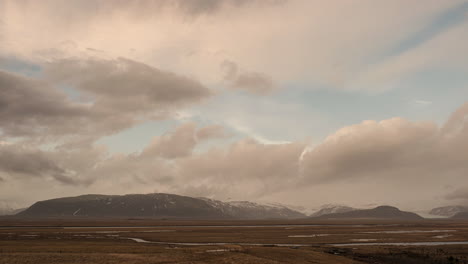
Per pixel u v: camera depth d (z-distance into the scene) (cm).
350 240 13912
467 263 8506
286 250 9094
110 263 6481
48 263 6256
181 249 8812
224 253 8175
